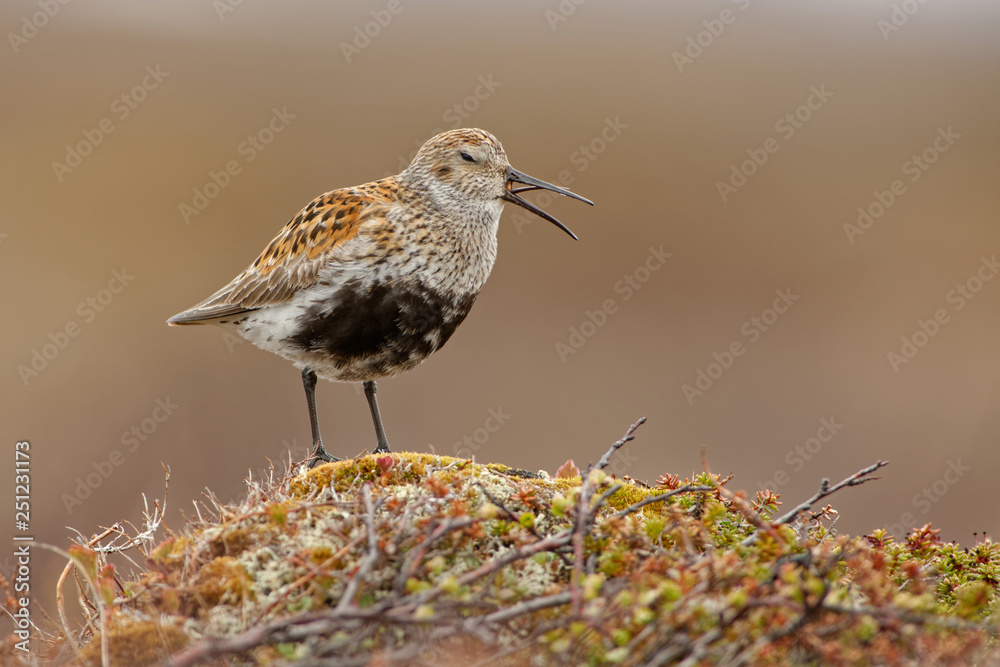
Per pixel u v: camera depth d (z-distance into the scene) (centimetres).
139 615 502
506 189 871
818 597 419
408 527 505
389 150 2392
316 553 501
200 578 501
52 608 809
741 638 418
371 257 789
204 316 848
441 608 441
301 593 486
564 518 551
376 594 479
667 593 415
